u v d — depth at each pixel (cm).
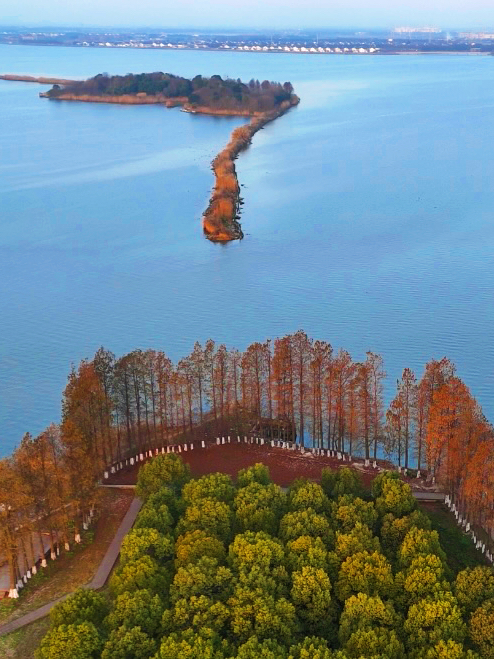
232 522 9025
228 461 12150
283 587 7738
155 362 12406
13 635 8162
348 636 7212
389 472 10019
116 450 12412
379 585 7806
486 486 9250
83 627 7094
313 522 8631
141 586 7825
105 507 10744
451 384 10581
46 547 9631
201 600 7406
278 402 12619
